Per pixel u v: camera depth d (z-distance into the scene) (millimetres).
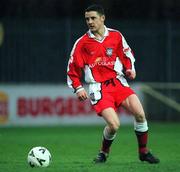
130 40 69125
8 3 80625
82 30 68125
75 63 32812
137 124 33156
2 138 54406
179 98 71062
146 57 69688
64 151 43312
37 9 82688
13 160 37406
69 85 33031
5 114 67438
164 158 38531
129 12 85500
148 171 30125
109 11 85062
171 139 53094
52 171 29953
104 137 33656
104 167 31750
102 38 32719
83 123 68562
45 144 48562
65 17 84375
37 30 68125
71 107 68312
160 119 71250
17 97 67625
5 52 68250
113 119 32156
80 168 31281
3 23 68062
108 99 32531
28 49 68312
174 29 69688
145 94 70375
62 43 68125
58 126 67938
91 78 32844
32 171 29938
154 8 85875
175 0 86250
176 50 70000
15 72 68438
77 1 84938
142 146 33469
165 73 70250
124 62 33281
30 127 66938
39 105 67875
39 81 68562
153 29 69438
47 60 68375
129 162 35188
